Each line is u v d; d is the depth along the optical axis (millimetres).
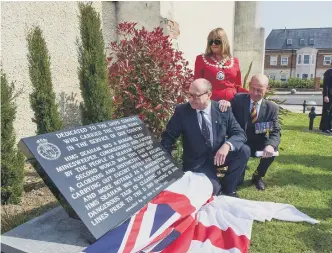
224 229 2834
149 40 4691
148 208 2631
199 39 8078
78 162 2441
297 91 36344
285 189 3951
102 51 4082
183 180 3152
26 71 4445
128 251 2203
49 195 3533
